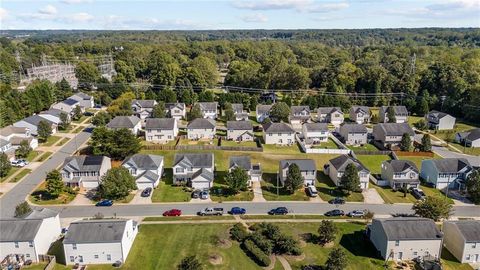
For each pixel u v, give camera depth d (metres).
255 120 134.25
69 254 54.97
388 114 132.12
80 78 173.62
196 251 58.38
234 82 177.75
